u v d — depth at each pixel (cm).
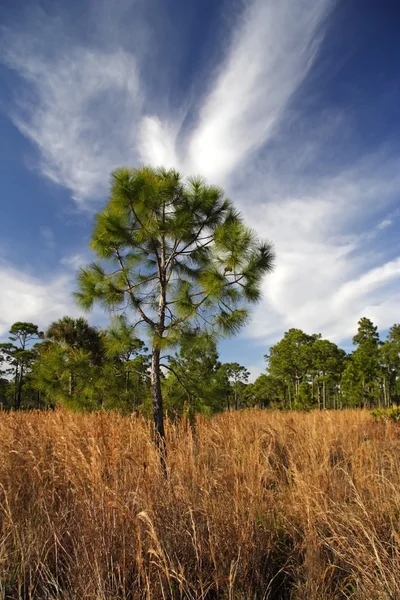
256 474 385
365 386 2702
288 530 339
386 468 442
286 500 389
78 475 332
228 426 672
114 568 264
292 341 3809
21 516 327
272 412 1348
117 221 541
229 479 380
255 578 281
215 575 264
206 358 613
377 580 249
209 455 498
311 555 286
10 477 362
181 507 323
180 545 288
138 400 621
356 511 333
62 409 718
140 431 446
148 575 251
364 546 272
